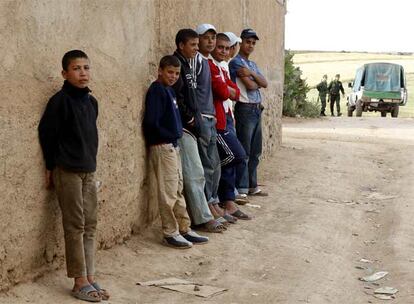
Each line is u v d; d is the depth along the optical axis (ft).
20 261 15.44
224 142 23.91
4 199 14.73
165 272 18.54
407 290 18.28
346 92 157.07
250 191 28.89
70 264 15.71
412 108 123.95
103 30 18.49
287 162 37.27
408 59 252.01
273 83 39.65
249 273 19.12
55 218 16.65
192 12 25.44
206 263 19.63
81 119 15.67
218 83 23.03
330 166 36.60
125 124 19.79
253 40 27.07
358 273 20.10
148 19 21.25
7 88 14.62
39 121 15.72
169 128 20.52
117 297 16.19
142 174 21.15
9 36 14.62
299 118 72.43
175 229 20.66
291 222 25.02
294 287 18.07
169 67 20.39
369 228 25.57
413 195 30.58
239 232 22.98
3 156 14.60
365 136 51.57
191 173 21.81
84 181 16.05
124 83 19.69
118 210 19.66
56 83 16.34
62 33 16.57
